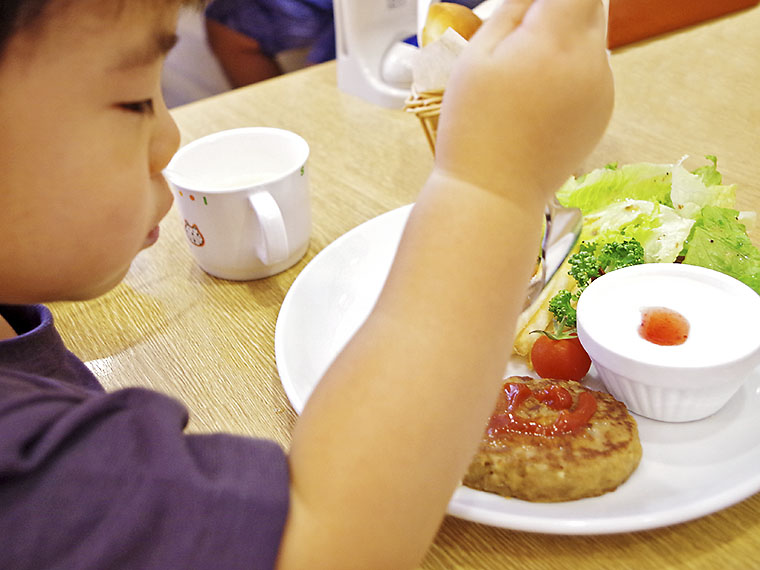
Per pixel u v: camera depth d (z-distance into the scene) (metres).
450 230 0.40
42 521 0.34
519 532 0.54
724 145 1.11
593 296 0.73
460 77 0.41
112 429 0.36
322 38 2.54
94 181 0.39
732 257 0.76
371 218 1.02
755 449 0.59
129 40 0.37
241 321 0.83
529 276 0.42
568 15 0.40
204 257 0.90
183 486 0.35
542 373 0.73
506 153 0.40
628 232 0.81
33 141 0.36
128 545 0.34
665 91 1.31
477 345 0.40
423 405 0.39
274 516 0.36
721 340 0.65
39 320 0.59
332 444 0.39
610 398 0.63
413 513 0.39
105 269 0.43
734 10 1.66
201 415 0.69
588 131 0.42
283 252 0.86
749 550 0.51
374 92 1.39
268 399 0.70
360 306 0.82
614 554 0.51
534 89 0.39
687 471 0.58
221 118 1.39
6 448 0.34
